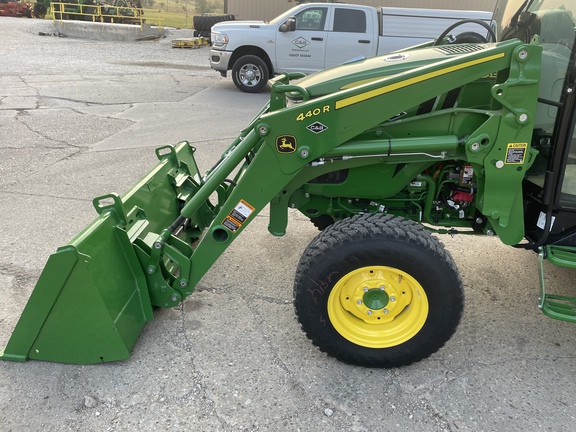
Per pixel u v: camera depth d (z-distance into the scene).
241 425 2.54
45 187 5.58
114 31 20.91
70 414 2.59
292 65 11.45
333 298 2.80
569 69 2.60
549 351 3.15
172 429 2.52
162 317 3.39
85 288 2.71
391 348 2.85
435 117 2.72
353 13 11.07
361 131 2.66
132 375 2.86
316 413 2.62
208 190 2.98
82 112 8.96
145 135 7.66
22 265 3.97
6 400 2.67
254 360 3.01
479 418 2.61
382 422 2.57
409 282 2.75
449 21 10.93
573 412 2.66
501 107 2.60
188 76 13.26
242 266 4.09
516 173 2.65
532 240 3.06
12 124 8.03
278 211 3.15
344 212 3.35
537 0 3.17
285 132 2.66
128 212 3.15
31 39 19.97
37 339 2.87
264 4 22.08
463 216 3.23
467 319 3.45
